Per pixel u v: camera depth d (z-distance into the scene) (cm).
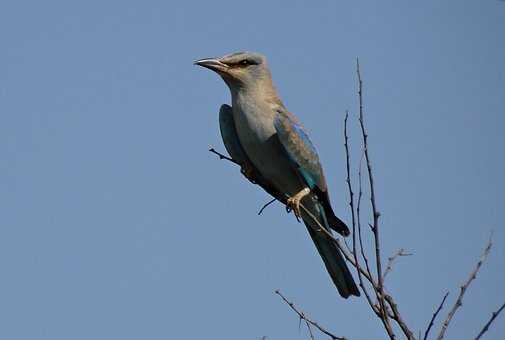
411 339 786
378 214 820
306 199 1226
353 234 830
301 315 845
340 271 1200
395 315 800
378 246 818
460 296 784
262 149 1229
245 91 1228
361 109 841
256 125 1220
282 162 1234
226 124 1257
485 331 762
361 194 830
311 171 1216
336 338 834
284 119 1216
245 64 1226
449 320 780
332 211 1231
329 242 1212
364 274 823
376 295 807
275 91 1255
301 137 1217
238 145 1262
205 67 1221
